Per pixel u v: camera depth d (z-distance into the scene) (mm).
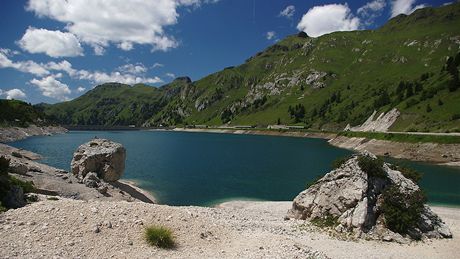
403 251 28609
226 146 165250
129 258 19281
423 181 74750
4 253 17406
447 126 129250
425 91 168500
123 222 23203
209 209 42531
